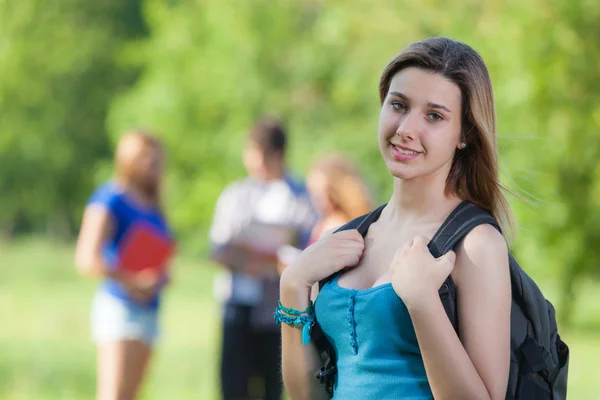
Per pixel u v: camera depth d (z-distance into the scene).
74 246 55.38
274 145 9.51
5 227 61.91
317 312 3.63
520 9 17.98
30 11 56.31
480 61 3.52
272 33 37.88
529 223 18.59
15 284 33.19
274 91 37.16
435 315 3.22
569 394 14.33
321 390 3.78
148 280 8.78
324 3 33.06
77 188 59.12
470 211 3.46
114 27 58.31
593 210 19.80
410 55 3.50
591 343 23.92
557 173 18.91
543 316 3.50
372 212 3.83
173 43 42.69
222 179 40.78
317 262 3.68
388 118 3.51
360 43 24.95
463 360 3.22
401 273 3.28
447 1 19.75
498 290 3.31
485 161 3.54
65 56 56.62
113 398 8.73
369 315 3.42
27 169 57.66
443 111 3.44
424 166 3.46
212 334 22.58
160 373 16.19
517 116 18.41
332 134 30.75
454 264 3.36
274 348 9.41
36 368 16.44
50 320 23.91
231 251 9.41
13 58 55.88
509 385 3.41
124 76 57.81
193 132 41.94
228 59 38.72
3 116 56.44
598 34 18.06
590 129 18.45
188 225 43.22
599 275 22.91
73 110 57.56
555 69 18.06
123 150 9.03
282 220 9.46
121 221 8.84
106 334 8.77
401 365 3.38
